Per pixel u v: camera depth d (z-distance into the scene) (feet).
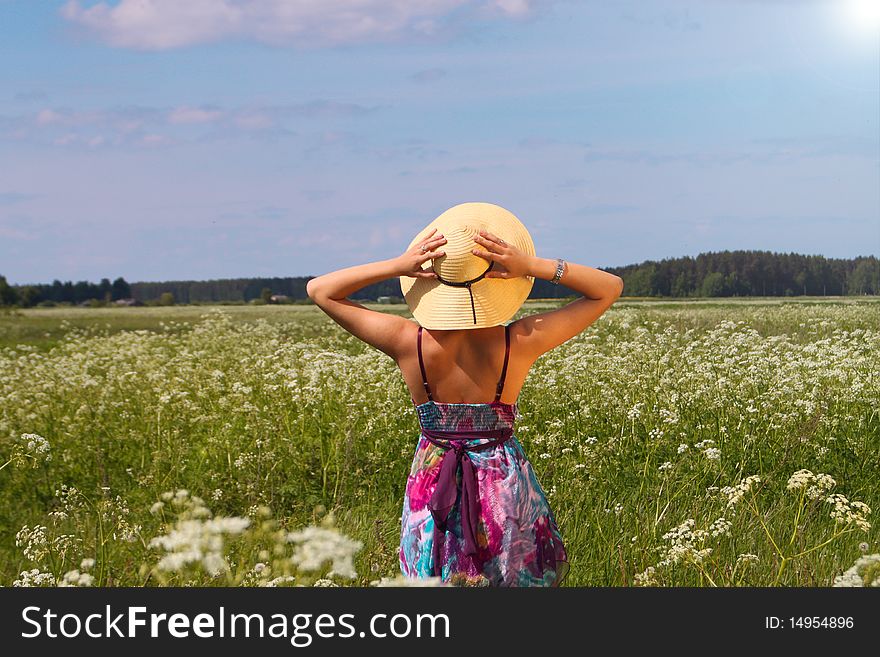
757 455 29.30
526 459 15.97
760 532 22.29
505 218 15.93
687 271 239.50
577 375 39.86
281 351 53.36
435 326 15.23
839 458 28.96
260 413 36.01
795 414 31.60
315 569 15.28
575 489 25.89
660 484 26.66
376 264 15.43
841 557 21.25
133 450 34.19
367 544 21.74
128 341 72.59
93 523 24.66
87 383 44.06
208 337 73.77
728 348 45.70
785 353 45.09
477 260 15.19
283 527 23.56
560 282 15.40
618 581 20.16
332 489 29.17
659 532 22.74
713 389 35.50
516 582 15.28
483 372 15.38
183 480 30.19
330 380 39.73
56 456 32.68
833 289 235.81
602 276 15.46
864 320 77.71
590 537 22.99
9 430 36.09
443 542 15.31
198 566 15.93
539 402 35.86
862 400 33.63
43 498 29.43
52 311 241.55
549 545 15.84
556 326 15.47
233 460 32.14
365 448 32.12
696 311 100.73
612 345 55.01
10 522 27.14
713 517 22.91
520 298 15.69
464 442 15.40
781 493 25.57
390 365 44.14
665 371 39.65
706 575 18.58
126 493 29.43
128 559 20.25
